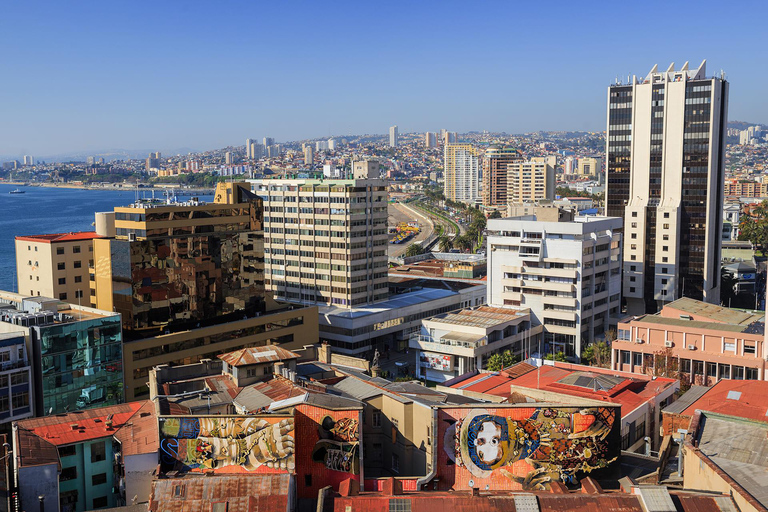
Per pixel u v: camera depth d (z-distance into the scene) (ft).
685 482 278.67
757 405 344.08
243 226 639.76
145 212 557.74
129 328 557.74
